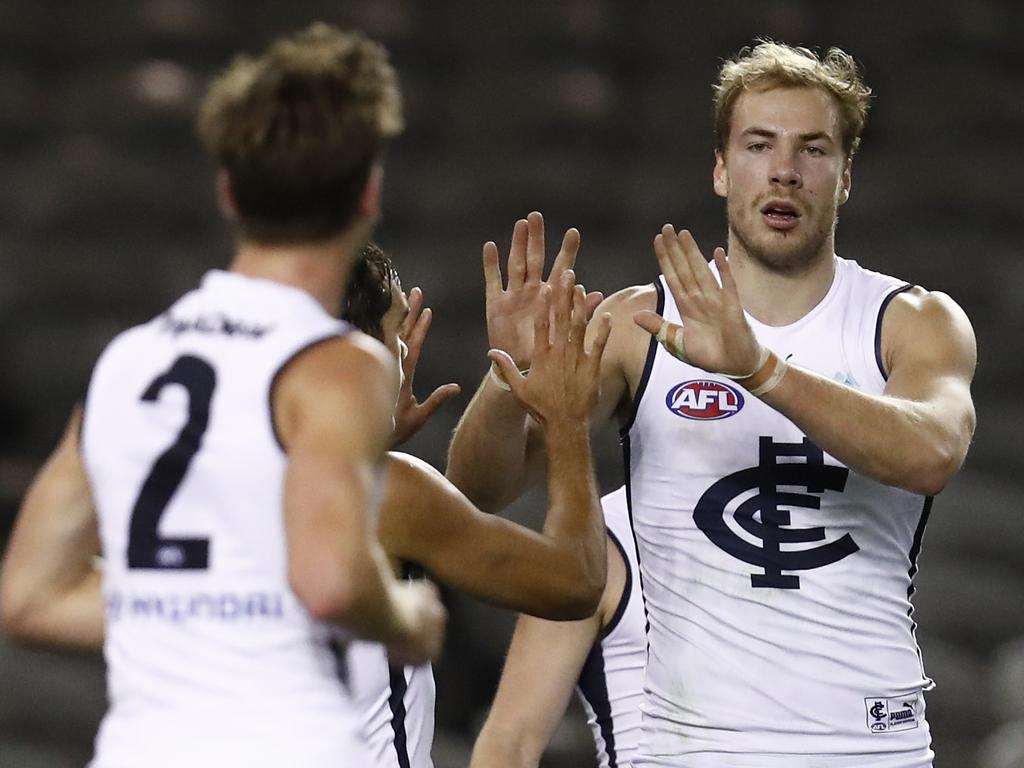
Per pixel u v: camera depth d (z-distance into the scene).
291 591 8.21
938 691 29.62
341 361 8.31
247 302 8.55
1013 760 26.42
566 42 49.94
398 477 9.76
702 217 44.69
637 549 12.77
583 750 21.69
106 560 8.62
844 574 12.18
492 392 12.16
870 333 12.38
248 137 8.29
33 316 43.69
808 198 12.27
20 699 30.84
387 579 8.13
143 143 48.06
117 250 45.53
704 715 12.20
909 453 10.92
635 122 48.50
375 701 10.30
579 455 10.59
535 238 12.02
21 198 47.34
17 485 37.84
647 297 12.68
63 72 51.69
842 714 12.13
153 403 8.45
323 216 8.48
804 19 50.41
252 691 8.22
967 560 34.84
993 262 43.81
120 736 8.33
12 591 9.00
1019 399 40.72
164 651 8.32
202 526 8.30
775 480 12.21
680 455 12.36
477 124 48.88
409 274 42.91
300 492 7.92
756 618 12.16
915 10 50.69
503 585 10.02
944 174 46.03
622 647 13.20
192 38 50.69
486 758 12.96
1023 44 51.28
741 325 10.60
